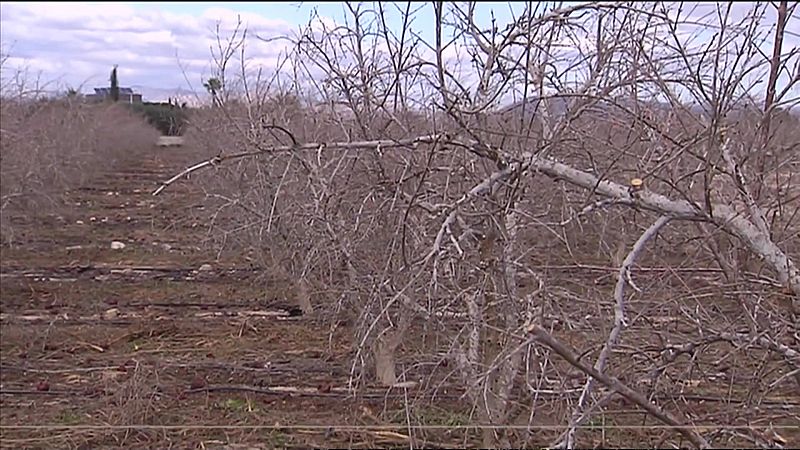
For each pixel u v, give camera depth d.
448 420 5.13
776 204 3.77
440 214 3.82
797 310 3.75
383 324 4.84
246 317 8.20
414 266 3.60
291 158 4.96
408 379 5.51
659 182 3.90
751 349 3.95
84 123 20.41
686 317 3.80
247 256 9.44
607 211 4.03
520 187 3.65
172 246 11.96
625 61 4.03
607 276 3.91
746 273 3.82
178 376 6.57
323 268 5.54
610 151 3.93
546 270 3.82
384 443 5.19
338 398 5.96
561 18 3.47
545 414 4.04
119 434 5.35
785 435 4.43
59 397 6.11
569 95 3.46
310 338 7.36
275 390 6.18
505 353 3.38
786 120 3.86
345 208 4.95
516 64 3.55
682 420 3.68
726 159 3.45
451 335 4.17
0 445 5.23
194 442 5.30
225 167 7.78
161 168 25.84
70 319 8.28
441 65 3.79
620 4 3.60
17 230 12.99
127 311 8.62
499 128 3.69
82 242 12.36
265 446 5.24
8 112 12.54
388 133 4.36
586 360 3.59
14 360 6.94
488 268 3.67
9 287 9.58
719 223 3.45
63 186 16.34
